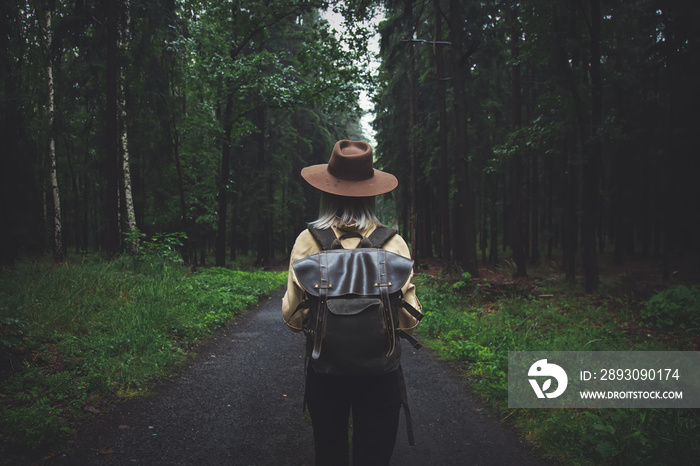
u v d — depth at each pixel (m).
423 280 11.44
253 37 16.70
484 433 3.31
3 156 10.14
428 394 4.13
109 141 10.81
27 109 10.60
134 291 6.82
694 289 7.18
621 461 2.71
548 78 11.54
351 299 1.56
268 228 26.52
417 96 20.97
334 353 1.53
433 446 3.11
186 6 14.16
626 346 5.34
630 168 21.91
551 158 21.86
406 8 14.02
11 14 9.38
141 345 4.82
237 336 6.22
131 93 12.62
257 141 23.11
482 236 26.61
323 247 1.73
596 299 8.83
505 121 19.44
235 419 3.49
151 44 11.86
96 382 3.72
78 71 12.41
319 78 16.56
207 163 15.95
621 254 22.91
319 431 1.70
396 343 1.63
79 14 10.57
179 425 3.32
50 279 6.58
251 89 15.34
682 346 5.42
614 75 10.98
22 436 2.80
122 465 2.71
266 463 2.84
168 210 15.60
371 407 1.64
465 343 5.51
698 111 15.38
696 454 2.61
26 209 10.89
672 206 18.31
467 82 17.30
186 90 14.26
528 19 10.93
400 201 25.23
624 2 11.95
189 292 7.70
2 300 5.35
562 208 19.86
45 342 4.41
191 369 4.65
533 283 13.31
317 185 1.78
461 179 11.69
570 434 3.09
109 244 10.74
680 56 13.04
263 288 10.77
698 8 11.48
